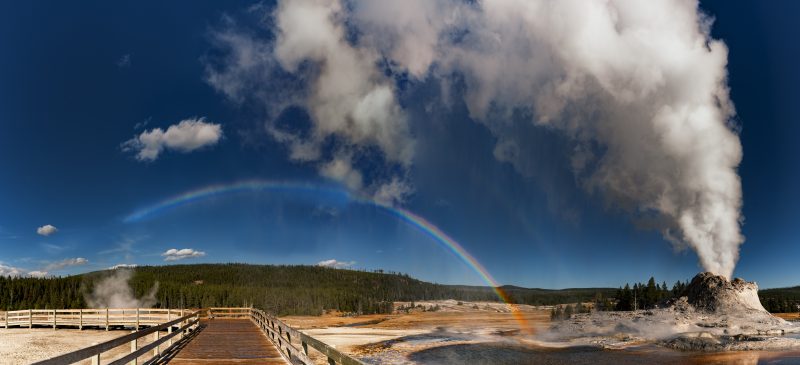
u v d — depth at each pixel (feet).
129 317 113.91
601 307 329.72
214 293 371.97
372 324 261.44
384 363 116.16
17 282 288.71
